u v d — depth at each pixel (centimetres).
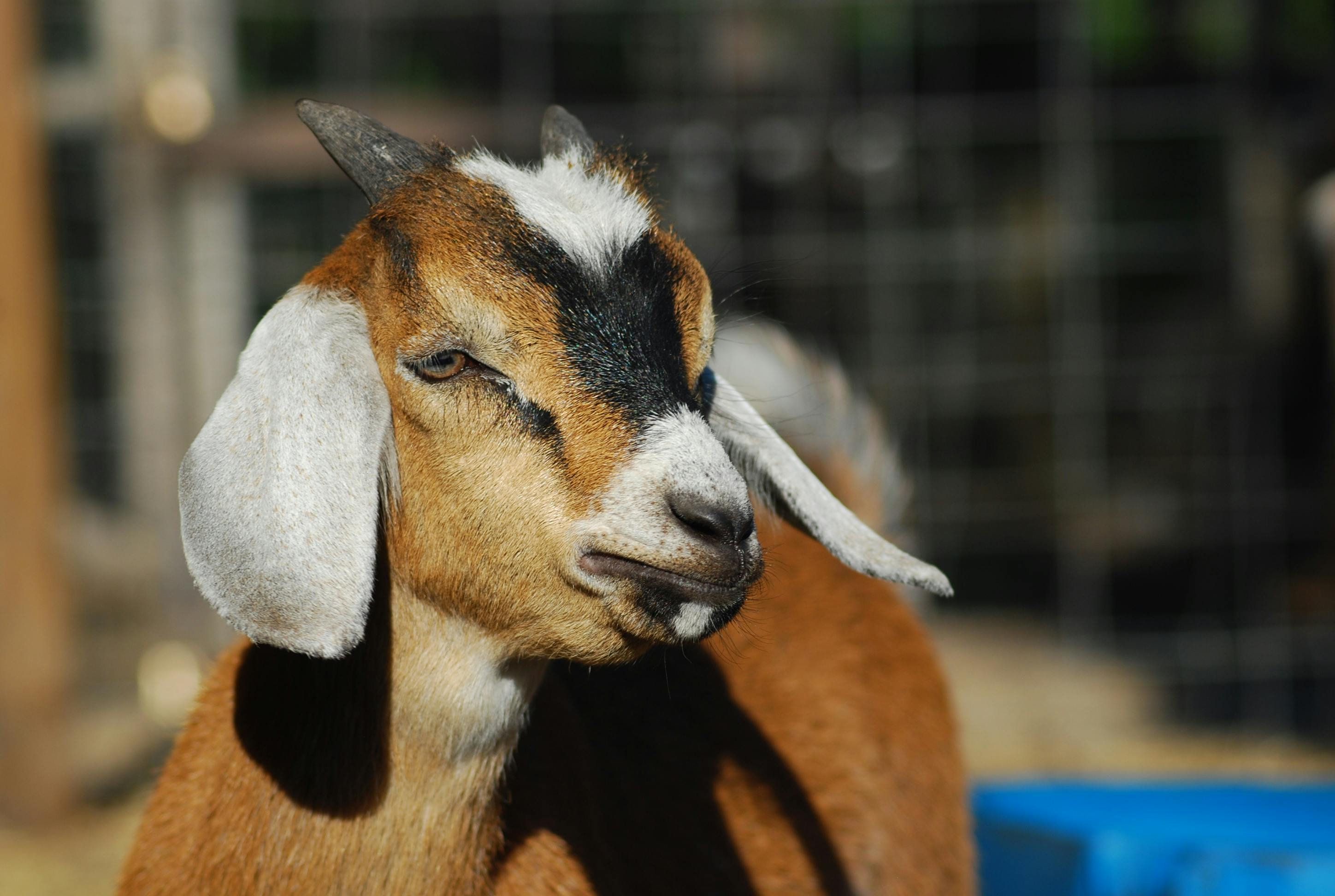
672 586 324
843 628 512
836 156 1312
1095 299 1426
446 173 362
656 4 1312
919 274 1404
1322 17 1250
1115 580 1370
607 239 348
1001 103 1335
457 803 366
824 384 593
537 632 346
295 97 1228
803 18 1341
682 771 449
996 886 615
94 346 1085
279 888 360
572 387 333
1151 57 1395
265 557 317
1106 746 966
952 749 538
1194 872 543
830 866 468
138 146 967
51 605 825
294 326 335
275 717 366
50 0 1009
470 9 1273
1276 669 1103
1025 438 1482
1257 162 1267
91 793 862
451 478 341
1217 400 1377
